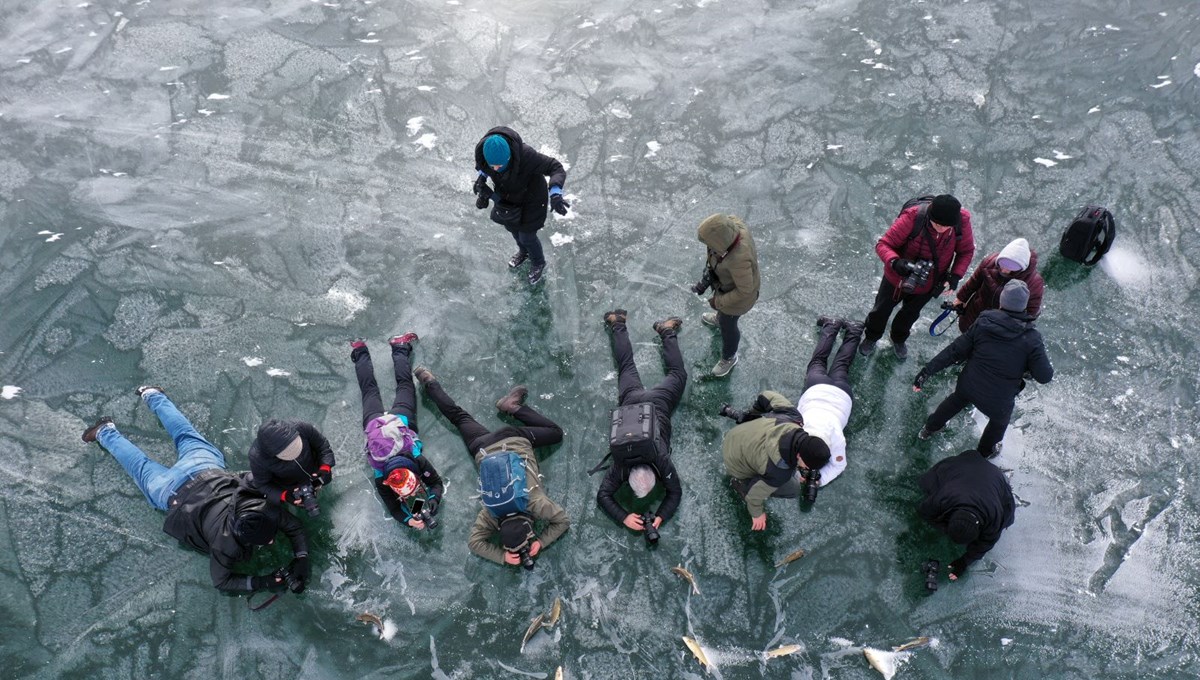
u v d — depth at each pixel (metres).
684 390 5.57
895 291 4.93
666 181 6.96
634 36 8.34
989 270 4.81
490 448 4.79
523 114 7.51
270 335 5.89
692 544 4.85
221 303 6.07
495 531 4.73
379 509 5.02
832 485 5.09
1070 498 5.02
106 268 6.28
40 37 8.26
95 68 7.92
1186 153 6.96
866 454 5.23
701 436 5.33
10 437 5.32
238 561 4.80
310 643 4.51
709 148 7.23
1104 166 6.90
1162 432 5.27
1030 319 4.27
